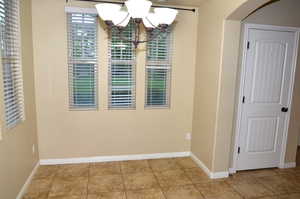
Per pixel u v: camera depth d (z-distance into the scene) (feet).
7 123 6.75
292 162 10.71
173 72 10.89
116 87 10.45
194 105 11.18
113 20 6.35
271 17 9.21
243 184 9.07
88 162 10.68
